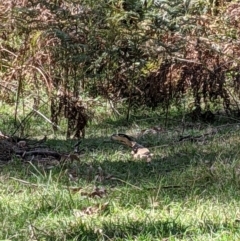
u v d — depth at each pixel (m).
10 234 4.73
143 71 8.91
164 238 4.63
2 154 7.05
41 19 8.11
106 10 8.54
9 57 8.64
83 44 8.19
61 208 5.34
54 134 8.24
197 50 8.76
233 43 9.02
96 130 8.66
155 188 5.76
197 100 8.95
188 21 8.80
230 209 5.22
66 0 8.52
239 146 7.11
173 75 8.85
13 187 5.85
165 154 7.11
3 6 8.38
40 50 7.98
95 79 8.82
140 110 9.49
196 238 4.59
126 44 8.62
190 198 5.52
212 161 6.58
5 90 8.83
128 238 4.60
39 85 8.59
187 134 8.22
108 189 5.80
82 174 6.30
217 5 10.05
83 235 4.71
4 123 8.85
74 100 8.00
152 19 8.71
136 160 6.88
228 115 9.11
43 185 5.82
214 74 8.75
